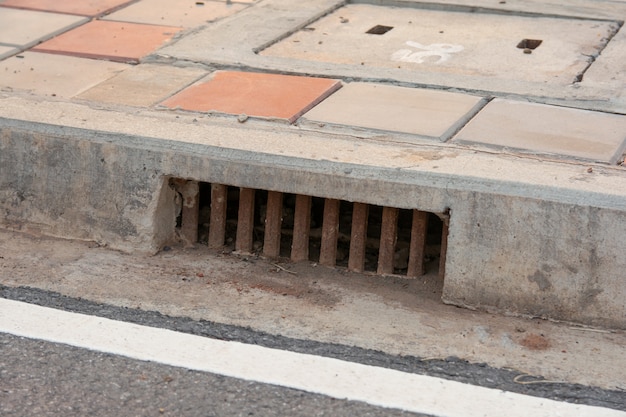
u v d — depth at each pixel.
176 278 5.02
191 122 5.43
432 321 4.64
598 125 5.51
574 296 4.59
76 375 4.05
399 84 6.20
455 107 5.75
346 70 6.43
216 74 6.35
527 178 4.66
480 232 4.67
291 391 3.97
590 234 4.50
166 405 3.86
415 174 4.73
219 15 7.87
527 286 4.66
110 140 5.23
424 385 4.04
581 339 4.50
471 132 5.34
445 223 4.90
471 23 7.77
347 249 5.48
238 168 5.02
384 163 4.84
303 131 5.32
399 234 5.50
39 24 7.54
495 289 4.71
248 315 4.63
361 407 3.87
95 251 5.30
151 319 4.54
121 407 3.84
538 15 7.89
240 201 5.32
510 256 4.64
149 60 6.63
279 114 5.54
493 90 6.06
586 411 3.88
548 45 7.14
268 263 5.26
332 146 5.09
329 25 7.69
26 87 6.04
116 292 4.81
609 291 4.53
